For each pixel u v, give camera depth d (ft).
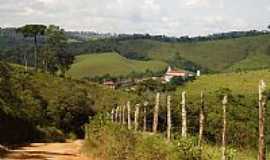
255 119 111.34
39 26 399.85
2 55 509.76
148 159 55.72
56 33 388.57
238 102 140.77
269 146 64.39
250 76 400.26
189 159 46.98
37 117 197.16
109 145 80.02
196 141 51.19
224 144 45.39
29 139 174.40
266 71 414.62
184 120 53.26
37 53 411.95
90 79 567.18
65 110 222.48
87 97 254.68
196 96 132.16
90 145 103.65
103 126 97.81
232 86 358.02
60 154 109.81
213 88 355.77
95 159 89.10
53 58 385.70
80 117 228.43
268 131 80.07
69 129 220.43
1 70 208.85
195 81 399.44
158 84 361.92
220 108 121.70
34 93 222.69
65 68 393.91
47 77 269.23
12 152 109.60
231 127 96.73
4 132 156.97
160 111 113.70
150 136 60.23
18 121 171.42
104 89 290.56
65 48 394.11
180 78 411.75
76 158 99.09
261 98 36.58
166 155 51.85
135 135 68.69
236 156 48.47
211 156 47.09
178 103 115.55
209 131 99.35
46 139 185.47
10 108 172.96
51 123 213.05
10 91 190.29
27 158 98.17
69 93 241.35
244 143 86.58
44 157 101.14
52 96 232.32
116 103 253.03
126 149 68.74
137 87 352.49
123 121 105.19
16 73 241.35
